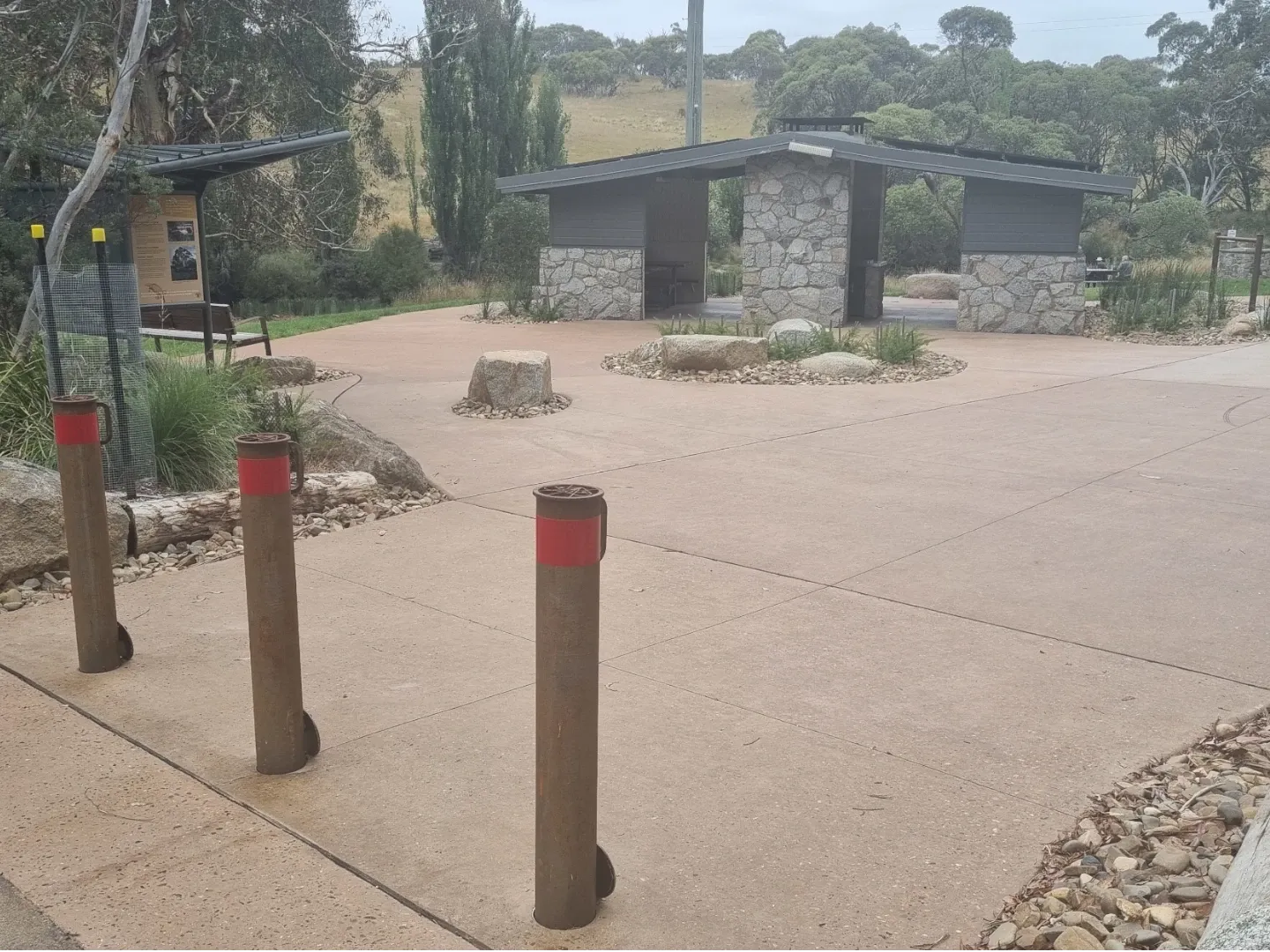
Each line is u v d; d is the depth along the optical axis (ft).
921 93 206.28
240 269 97.14
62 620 17.03
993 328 61.41
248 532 11.53
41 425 22.39
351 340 58.08
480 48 107.76
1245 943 6.94
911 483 25.68
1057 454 28.86
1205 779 11.66
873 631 16.22
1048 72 199.93
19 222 27.37
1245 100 186.39
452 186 111.04
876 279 67.87
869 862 10.10
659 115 338.75
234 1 77.66
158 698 13.97
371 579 18.84
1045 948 8.86
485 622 16.67
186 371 25.30
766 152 59.31
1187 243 148.25
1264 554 19.94
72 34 33.19
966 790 11.48
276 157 35.65
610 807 11.11
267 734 11.83
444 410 35.99
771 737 12.71
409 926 9.18
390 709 13.57
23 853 10.31
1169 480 25.73
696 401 37.60
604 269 68.08
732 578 18.79
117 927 9.15
